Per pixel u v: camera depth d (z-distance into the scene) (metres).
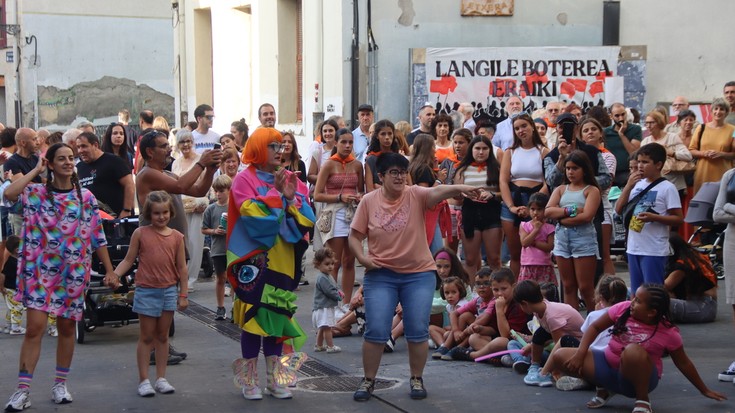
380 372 8.26
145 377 7.65
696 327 9.65
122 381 8.09
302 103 20.20
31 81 27.80
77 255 7.35
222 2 23.81
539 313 7.62
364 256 7.43
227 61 23.81
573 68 18.19
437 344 8.95
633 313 6.84
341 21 18.38
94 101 28.44
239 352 9.12
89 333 9.99
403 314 7.46
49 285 7.28
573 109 14.37
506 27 19.00
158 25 28.88
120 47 28.53
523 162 10.30
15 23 29.09
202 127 15.42
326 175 10.57
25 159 11.11
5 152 11.88
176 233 7.84
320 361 8.67
